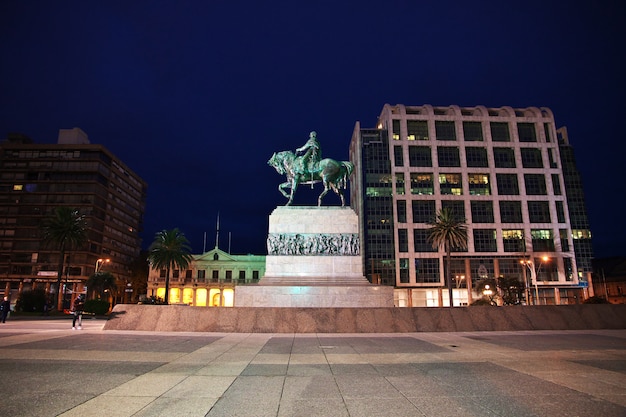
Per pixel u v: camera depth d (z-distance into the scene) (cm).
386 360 1352
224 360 1353
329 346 1717
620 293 11919
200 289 10088
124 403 828
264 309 2412
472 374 1116
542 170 10906
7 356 1386
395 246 10281
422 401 849
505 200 10669
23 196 10619
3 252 10288
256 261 10244
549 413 764
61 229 7344
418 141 10862
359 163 10938
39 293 6944
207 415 756
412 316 2427
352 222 3541
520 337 2044
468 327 2408
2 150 10806
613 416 745
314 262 3441
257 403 835
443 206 10581
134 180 13000
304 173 3634
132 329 2384
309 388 963
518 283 8500
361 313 2409
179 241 7988
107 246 11288
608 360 1338
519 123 11219
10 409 777
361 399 866
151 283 10031
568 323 2483
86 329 2517
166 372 1145
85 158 10844
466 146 10944
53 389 935
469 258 10312
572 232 10812
